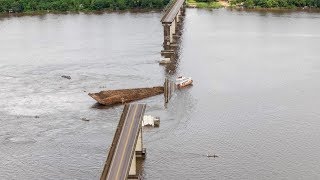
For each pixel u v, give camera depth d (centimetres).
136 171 11550
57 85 17100
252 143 12925
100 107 15188
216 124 14050
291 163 11962
